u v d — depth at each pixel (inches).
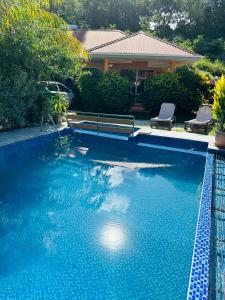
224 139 400.8
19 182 314.7
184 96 679.7
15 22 431.5
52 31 483.5
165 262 187.8
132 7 2422.5
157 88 680.4
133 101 756.0
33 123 519.8
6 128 474.0
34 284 164.1
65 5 1836.9
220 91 399.2
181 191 308.8
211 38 2278.5
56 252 193.8
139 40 794.2
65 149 454.3
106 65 759.1
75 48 530.6
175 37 2121.1
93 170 366.6
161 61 757.3
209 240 186.5
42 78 519.5
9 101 454.3
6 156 391.9
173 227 232.8
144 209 264.2
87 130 535.5
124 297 157.8
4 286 161.9
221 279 164.2
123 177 346.9
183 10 2513.5
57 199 277.6
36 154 423.8
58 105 525.0
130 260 189.0
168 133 504.4
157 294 160.9
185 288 165.3
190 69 777.6
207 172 318.3
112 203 274.7
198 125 537.0
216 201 263.3
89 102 730.8
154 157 431.8
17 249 196.1
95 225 231.9
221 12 2399.1
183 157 434.6
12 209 253.4
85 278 170.9
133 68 788.0
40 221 234.7
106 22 2367.1
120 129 510.6
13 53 456.8
